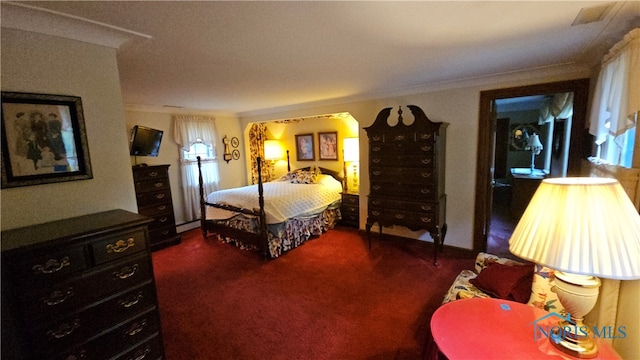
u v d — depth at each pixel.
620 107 1.64
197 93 3.55
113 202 1.76
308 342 2.09
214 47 1.92
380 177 3.59
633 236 0.95
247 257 3.73
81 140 1.60
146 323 1.63
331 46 1.98
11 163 1.39
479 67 2.70
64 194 1.57
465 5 1.42
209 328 2.28
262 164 6.17
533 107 5.75
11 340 1.28
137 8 1.34
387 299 2.61
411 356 1.92
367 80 3.13
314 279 3.05
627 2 1.41
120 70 2.41
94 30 1.56
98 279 1.42
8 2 1.23
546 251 1.03
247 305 2.60
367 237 4.15
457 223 3.58
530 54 2.32
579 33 1.85
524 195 4.87
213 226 4.37
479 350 1.12
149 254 1.62
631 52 1.51
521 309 1.38
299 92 3.69
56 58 1.50
